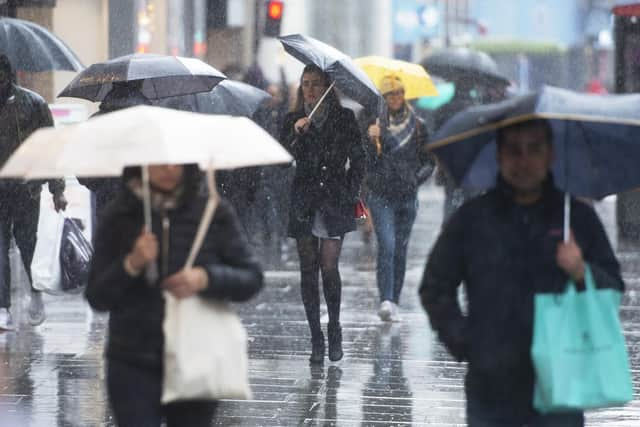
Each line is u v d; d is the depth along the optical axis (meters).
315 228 23.05
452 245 12.57
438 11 122.00
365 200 28.56
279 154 12.34
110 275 12.28
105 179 23.92
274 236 42.97
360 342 25.91
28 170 11.88
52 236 26.70
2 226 26.39
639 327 27.48
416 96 30.72
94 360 23.81
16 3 38.62
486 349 12.14
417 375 22.58
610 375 11.98
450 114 44.12
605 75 130.50
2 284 26.48
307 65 22.95
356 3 120.06
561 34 138.62
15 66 27.28
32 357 24.06
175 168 12.66
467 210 12.56
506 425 12.31
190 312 12.29
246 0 71.94
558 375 11.82
